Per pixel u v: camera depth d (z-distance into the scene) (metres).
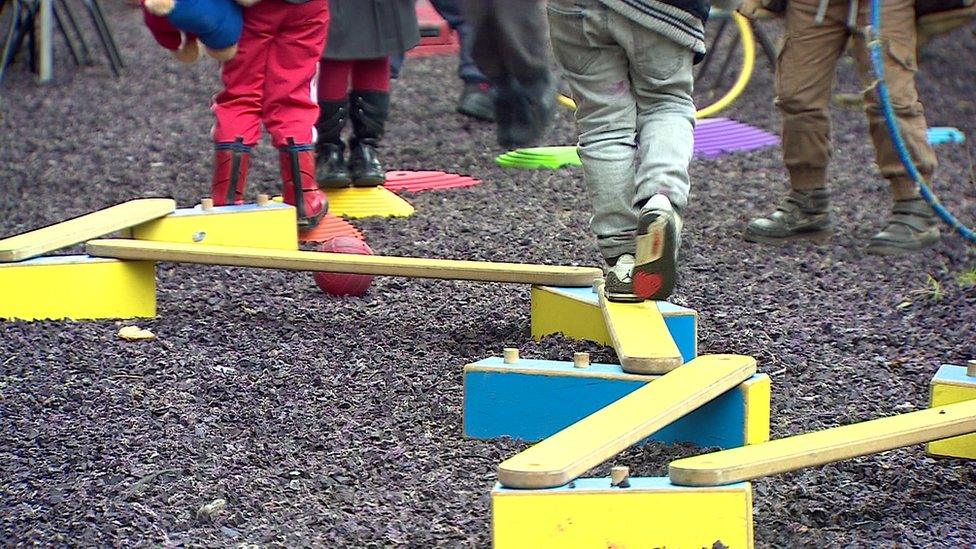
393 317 5.85
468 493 3.95
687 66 5.02
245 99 7.11
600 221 5.04
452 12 10.90
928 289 6.48
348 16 7.75
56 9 13.69
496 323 5.72
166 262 6.34
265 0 6.95
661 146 4.92
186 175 9.14
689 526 3.24
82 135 10.47
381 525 3.73
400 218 7.84
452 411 4.62
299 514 3.82
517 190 8.63
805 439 3.60
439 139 10.30
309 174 7.20
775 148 10.16
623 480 3.28
